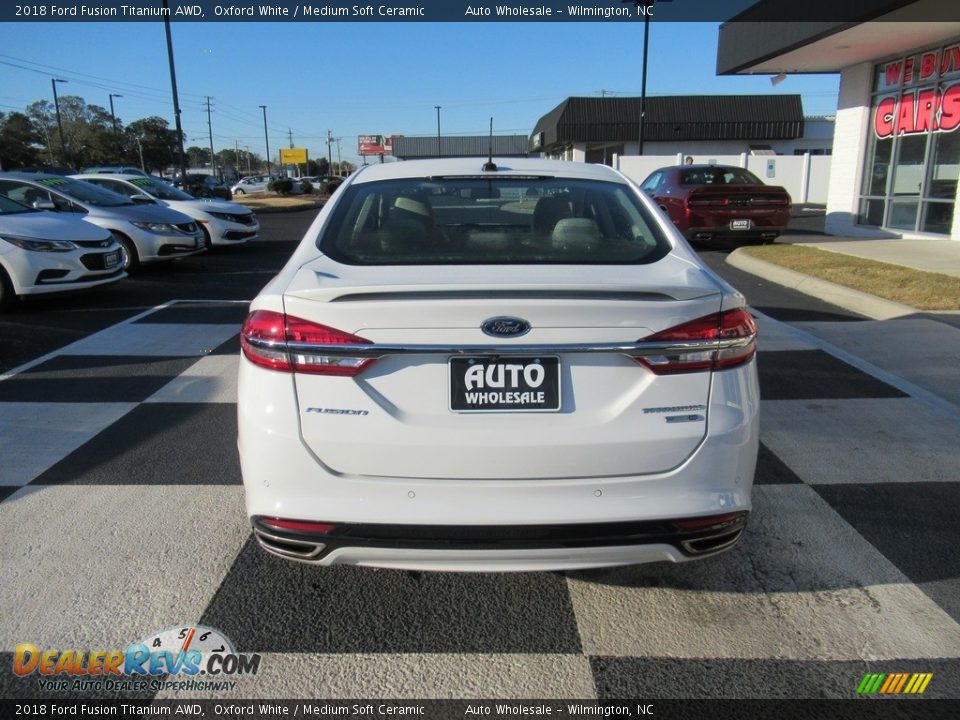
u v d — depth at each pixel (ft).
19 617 8.63
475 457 7.32
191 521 10.84
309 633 8.48
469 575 9.65
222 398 16.29
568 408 7.44
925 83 41.27
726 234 40.98
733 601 9.07
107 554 9.95
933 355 19.17
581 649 8.23
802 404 15.85
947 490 11.93
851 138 47.93
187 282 32.12
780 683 7.70
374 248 9.09
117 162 249.75
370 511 7.39
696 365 7.53
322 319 7.39
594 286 7.36
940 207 41.01
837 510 11.30
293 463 7.46
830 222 50.44
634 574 9.66
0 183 32.45
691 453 7.53
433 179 10.94
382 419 7.36
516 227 9.72
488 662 8.04
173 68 75.92
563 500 7.40
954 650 8.16
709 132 127.95
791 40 40.93
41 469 12.59
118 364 18.88
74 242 25.71
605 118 127.03
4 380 17.53
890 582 9.44
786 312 24.81
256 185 149.59
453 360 7.36
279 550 7.81
